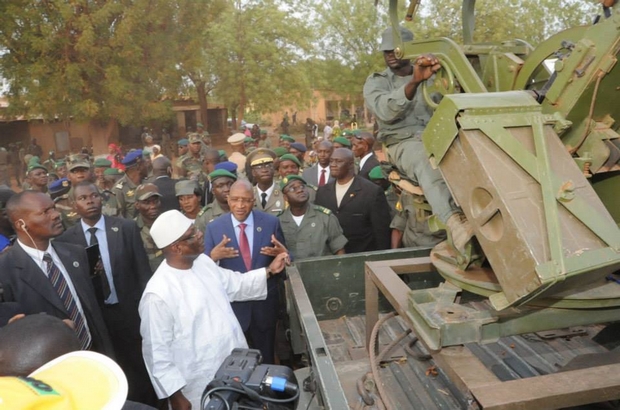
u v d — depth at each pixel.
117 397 1.00
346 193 4.82
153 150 12.44
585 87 2.04
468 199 1.99
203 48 28.34
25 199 2.89
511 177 1.87
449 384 2.70
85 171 6.05
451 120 2.00
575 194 1.83
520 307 2.02
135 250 4.05
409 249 3.78
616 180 2.38
